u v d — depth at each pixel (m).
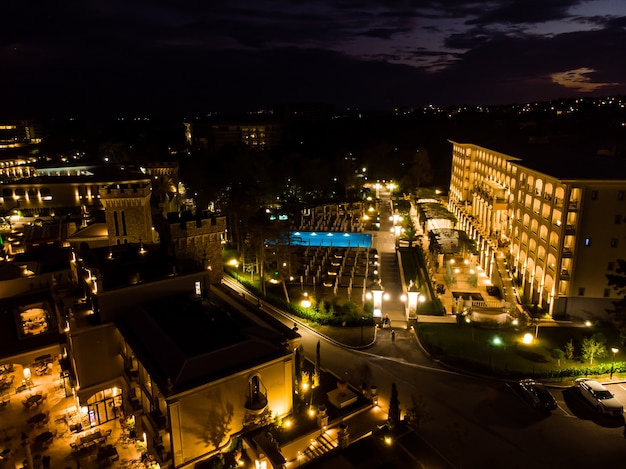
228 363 27.20
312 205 103.19
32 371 40.91
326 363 41.59
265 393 28.52
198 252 50.66
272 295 56.03
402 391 37.06
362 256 71.88
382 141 165.00
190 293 36.12
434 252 69.94
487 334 47.00
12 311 41.00
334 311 52.00
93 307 34.28
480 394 36.72
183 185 118.12
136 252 42.22
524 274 58.72
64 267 46.91
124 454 31.09
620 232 48.19
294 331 33.03
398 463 24.44
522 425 32.97
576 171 51.16
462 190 99.88
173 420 24.98
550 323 49.72
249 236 64.69
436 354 42.69
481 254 69.44
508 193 70.75
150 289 34.19
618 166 54.56
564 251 49.41
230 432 27.70
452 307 53.78
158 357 27.53
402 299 56.38
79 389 32.66
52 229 65.69
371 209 103.12
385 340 46.16
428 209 104.62
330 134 178.88
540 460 29.59
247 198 74.06
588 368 39.03
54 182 88.25
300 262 68.94
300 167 118.69
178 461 25.78
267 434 27.42
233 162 109.81
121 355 33.12
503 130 169.50
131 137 172.38
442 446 30.64
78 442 32.00
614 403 33.56
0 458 30.56
